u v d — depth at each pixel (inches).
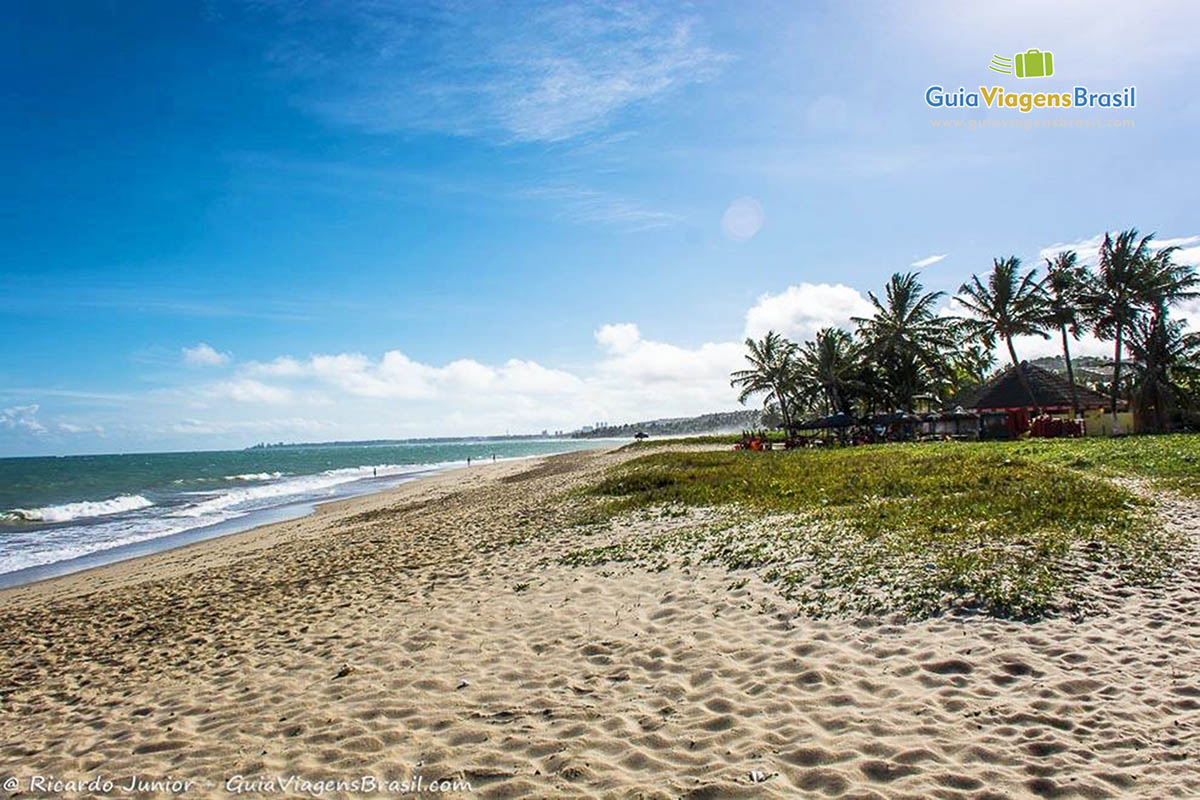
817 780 171.3
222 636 362.9
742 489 712.4
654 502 686.5
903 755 180.1
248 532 966.4
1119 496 492.4
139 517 1268.5
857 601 299.9
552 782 179.0
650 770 182.2
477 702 234.4
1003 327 1701.5
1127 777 164.1
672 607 321.4
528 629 309.9
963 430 1823.3
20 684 323.6
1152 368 1542.8
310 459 5147.6
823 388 2171.5
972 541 378.6
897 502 534.3
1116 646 240.4
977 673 227.5
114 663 340.2
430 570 474.0
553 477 1448.1
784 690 225.0
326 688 259.3
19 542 984.9
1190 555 342.6
